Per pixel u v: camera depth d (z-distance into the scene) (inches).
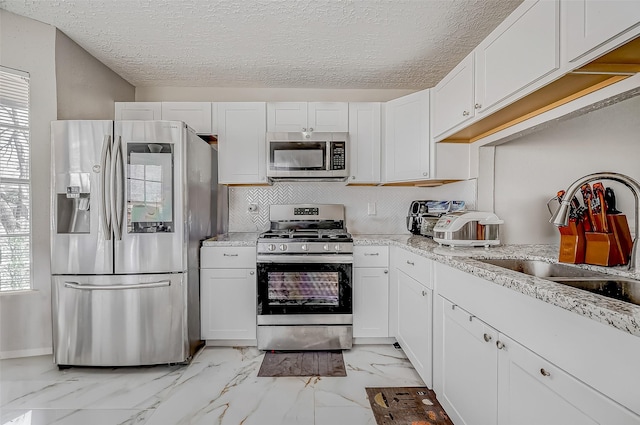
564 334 33.4
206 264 96.4
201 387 75.4
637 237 47.4
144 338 82.4
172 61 102.3
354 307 97.6
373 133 109.8
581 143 81.6
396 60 100.7
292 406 68.1
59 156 80.3
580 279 46.1
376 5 74.4
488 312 47.6
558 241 87.6
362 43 90.8
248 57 99.3
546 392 35.9
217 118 109.0
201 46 93.4
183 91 122.7
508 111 66.3
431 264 68.9
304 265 94.0
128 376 80.2
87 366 83.7
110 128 80.8
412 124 101.1
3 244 85.2
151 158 82.0
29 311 87.9
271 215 117.5
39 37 85.8
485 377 48.4
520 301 40.3
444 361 63.4
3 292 85.6
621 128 76.5
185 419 63.7
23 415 64.6
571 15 45.3
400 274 90.0
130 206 81.4
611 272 49.3
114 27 84.9
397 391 73.5
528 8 53.9
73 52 93.0
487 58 66.7
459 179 96.0
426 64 103.6
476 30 84.2
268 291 94.5
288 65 104.3
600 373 29.2
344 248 94.2
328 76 112.8
